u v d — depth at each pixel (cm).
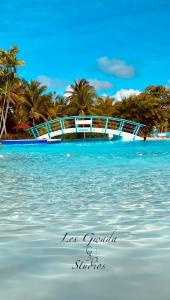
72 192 721
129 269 296
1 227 450
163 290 254
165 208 554
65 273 290
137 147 2878
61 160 1633
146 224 455
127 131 4297
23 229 438
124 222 468
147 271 291
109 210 545
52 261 318
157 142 3684
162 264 307
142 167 1241
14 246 366
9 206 588
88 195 683
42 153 2247
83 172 1098
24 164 1438
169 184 811
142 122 4859
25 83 4869
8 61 4284
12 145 3381
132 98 4962
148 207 565
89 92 5166
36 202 620
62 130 4006
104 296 247
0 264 312
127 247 358
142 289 257
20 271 295
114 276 282
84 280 275
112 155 1955
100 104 5644
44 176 1002
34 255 336
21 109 4728
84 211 541
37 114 4647
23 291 257
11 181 902
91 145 3281
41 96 4784
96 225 453
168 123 6431
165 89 6250
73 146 3156
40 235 409
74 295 250
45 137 4038
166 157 1761
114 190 738
